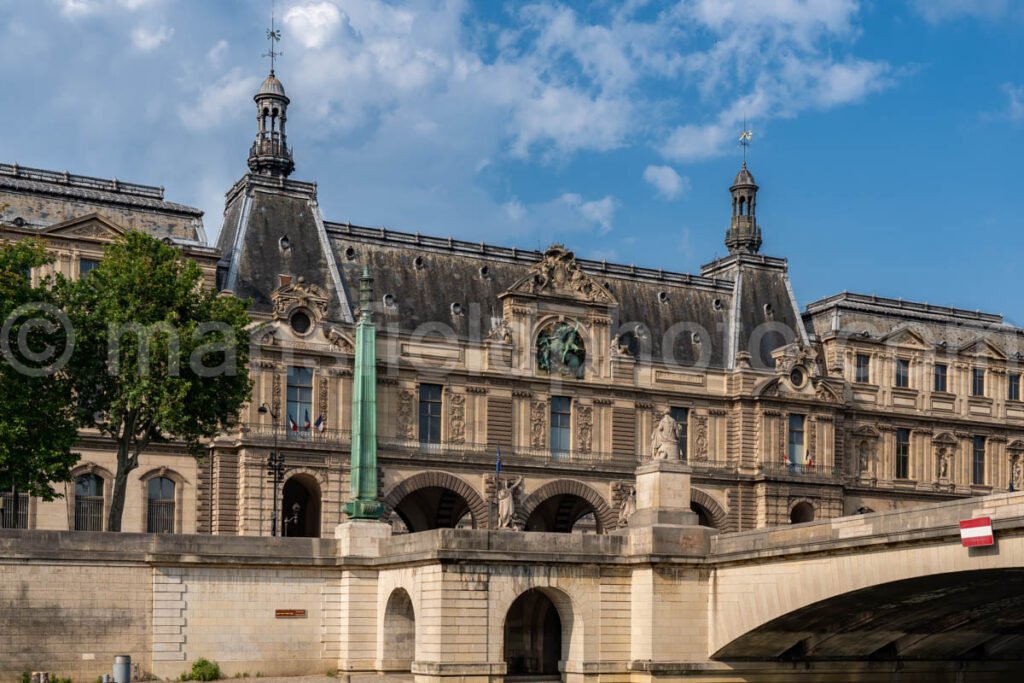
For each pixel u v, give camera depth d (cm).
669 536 7250
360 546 7475
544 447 11088
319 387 10288
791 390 12056
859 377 12644
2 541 6781
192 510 9856
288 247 10631
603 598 7262
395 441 10531
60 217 9775
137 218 10094
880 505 12512
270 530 9881
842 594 6500
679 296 12256
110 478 9606
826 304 12962
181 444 9838
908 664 7906
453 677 6825
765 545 6956
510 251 11644
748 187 13000
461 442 10781
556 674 7475
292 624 7312
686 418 11781
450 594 6888
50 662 6788
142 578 7025
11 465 7688
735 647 7225
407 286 11031
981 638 7781
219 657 7125
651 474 7406
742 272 12650
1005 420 13288
